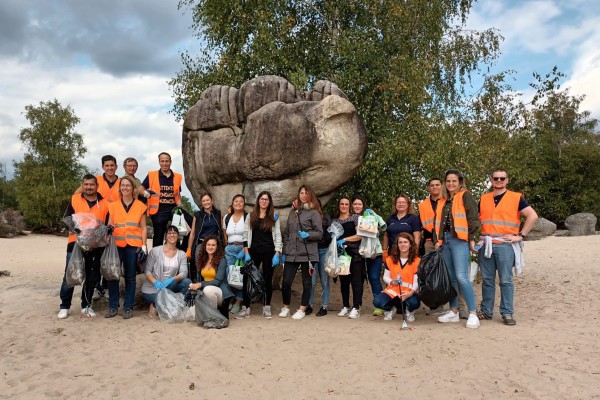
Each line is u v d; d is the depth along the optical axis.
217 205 8.52
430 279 6.34
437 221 6.73
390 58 11.79
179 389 4.32
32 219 34.59
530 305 8.16
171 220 7.98
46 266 15.38
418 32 12.74
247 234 7.21
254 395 4.20
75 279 6.48
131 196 7.18
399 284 6.65
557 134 34.56
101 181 7.54
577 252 16.86
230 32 12.70
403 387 4.29
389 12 11.87
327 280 7.43
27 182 35.31
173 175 8.27
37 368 4.79
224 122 8.23
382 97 11.46
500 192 6.61
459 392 4.14
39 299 8.18
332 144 7.45
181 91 13.88
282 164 7.59
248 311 7.24
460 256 6.42
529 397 4.00
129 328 6.36
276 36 12.12
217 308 6.82
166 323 6.62
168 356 5.19
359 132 7.63
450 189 6.57
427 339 5.73
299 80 11.20
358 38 11.98
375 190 10.74
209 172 8.44
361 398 4.11
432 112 11.16
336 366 4.89
